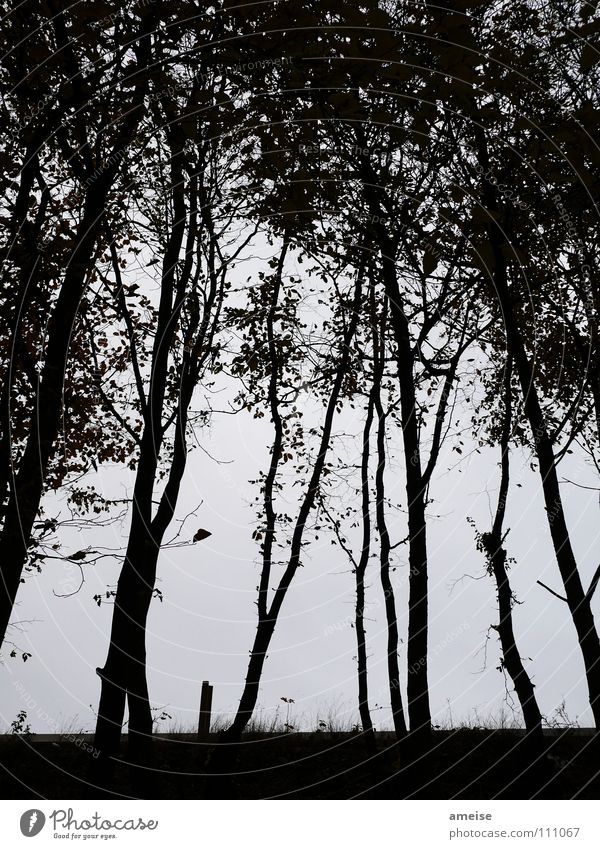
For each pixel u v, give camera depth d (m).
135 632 8.89
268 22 5.44
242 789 11.41
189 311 11.20
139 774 8.85
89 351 11.41
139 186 9.91
